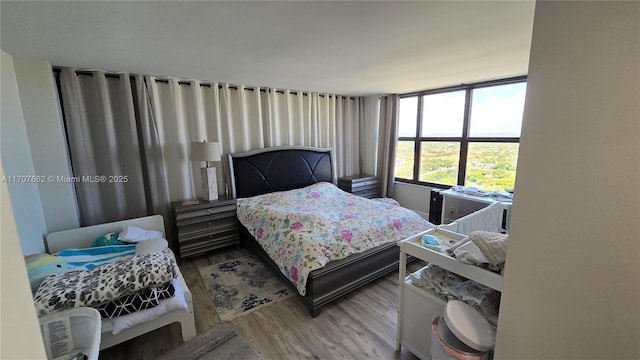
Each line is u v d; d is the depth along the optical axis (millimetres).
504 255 1188
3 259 442
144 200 2908
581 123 673
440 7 1425
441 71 2881
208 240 3100
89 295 1449
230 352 1715
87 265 2008
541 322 814
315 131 4316
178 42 1861
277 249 2400
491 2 1371
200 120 3234
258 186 3666
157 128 2963
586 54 646
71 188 2484
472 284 1453
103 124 2641
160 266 1710
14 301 458
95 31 1642
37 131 2275
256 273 2734
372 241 2449
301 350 1729
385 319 2025
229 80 3180
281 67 2588
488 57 2355
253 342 1800
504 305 900
